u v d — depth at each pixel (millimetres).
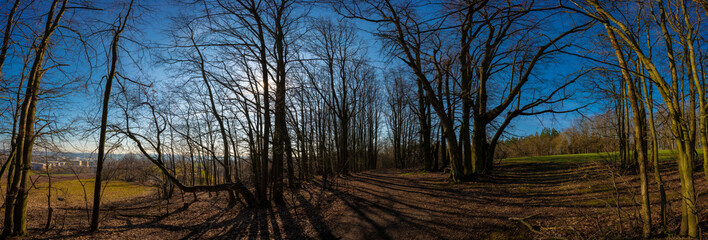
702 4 5707
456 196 13391
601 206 9727
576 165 19875
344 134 24047
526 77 15156
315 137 25297
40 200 18625
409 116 40781
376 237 9047
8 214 9406
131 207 18062
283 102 14477
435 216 10539
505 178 17062
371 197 14734
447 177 18688
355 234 9469
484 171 17078
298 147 21266
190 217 13992
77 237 9789
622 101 15477
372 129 45062
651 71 6043
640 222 7605
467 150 16719
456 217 10227
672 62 6074
